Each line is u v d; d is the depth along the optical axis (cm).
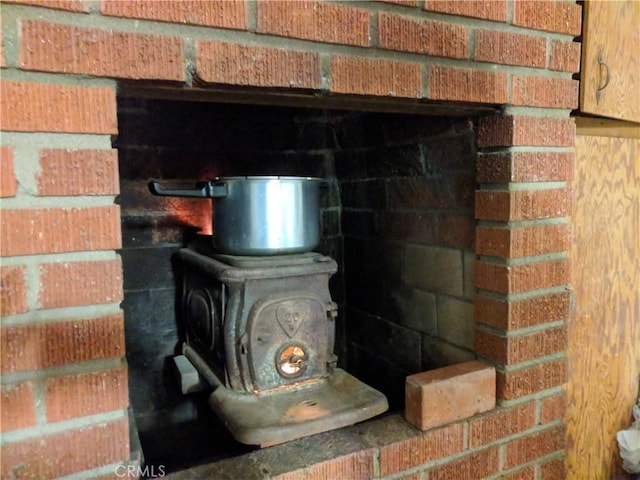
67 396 71
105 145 71
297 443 96
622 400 144
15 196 66
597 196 130
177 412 143
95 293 72
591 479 140
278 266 107
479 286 112
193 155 142
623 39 124
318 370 113
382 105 96
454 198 118
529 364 111
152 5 70
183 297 136
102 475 74
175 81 74
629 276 141
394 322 143
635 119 132
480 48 96
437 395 102
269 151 152
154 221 139
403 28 88
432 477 102
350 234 161
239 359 106
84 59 68
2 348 67
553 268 111
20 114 65
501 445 110
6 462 68
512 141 103
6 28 64
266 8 77
